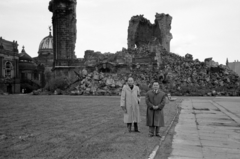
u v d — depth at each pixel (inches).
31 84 4264.3
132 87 506.0
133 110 496.1
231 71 2549.2
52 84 2450.8
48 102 1251.8
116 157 327.9
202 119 687.7
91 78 2315.5
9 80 3794.3
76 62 2817.4
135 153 345.7
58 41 2827.3
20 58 4347.9
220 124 605.3
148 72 2353.6
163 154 356.2
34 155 333.4
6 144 391.5
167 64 2476.6
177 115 770.2
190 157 343.0
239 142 426.6
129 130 500.4
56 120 641.6
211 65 2568.9
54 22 2903.5
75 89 2304.4
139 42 3376.0
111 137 444.8
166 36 3191.4
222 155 352.5
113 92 2062.0
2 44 3843.5
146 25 3383.4
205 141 433.7
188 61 2620.6
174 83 2213.3
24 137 435.8
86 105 1075.3
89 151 352.8
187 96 1916.8
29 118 677.3
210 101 1306.6
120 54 2738.7
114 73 2406.5
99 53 2910.9
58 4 2812.5
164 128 546.9
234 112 836.6
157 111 460.1
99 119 662.5
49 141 411.2
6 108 950.4
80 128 529.0
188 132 510.3
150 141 418.3
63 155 334.3
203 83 2269.9
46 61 5162.4
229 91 2076.8
